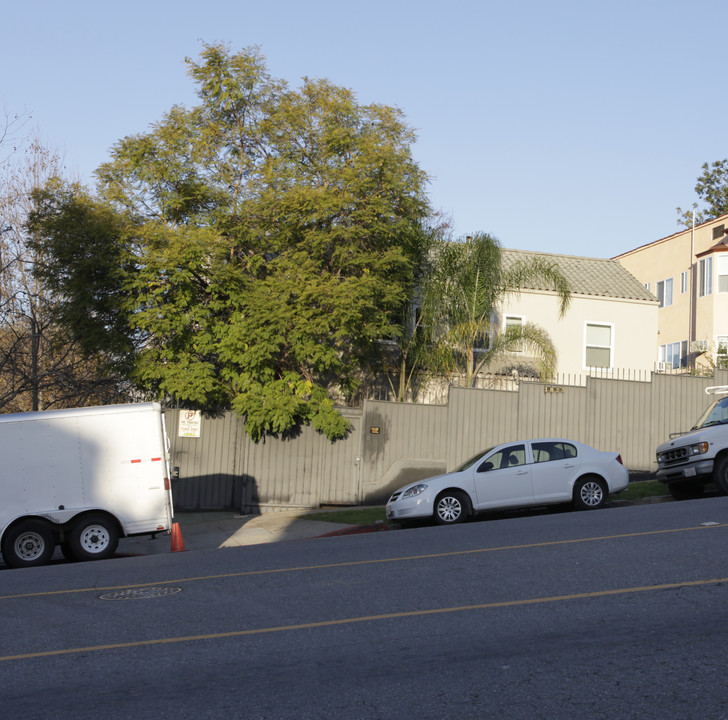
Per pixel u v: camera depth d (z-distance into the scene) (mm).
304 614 8320
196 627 8016
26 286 21531
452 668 6355
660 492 18375
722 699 5461
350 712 5527
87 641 7711
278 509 20328
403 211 20234
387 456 20703
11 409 23078
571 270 29984
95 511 14438
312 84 20422
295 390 19656
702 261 37500
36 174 24500
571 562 10062
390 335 21156
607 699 5547
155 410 14789
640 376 27844
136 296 18812
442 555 11172
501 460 16500
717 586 8492
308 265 18594
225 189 19984
